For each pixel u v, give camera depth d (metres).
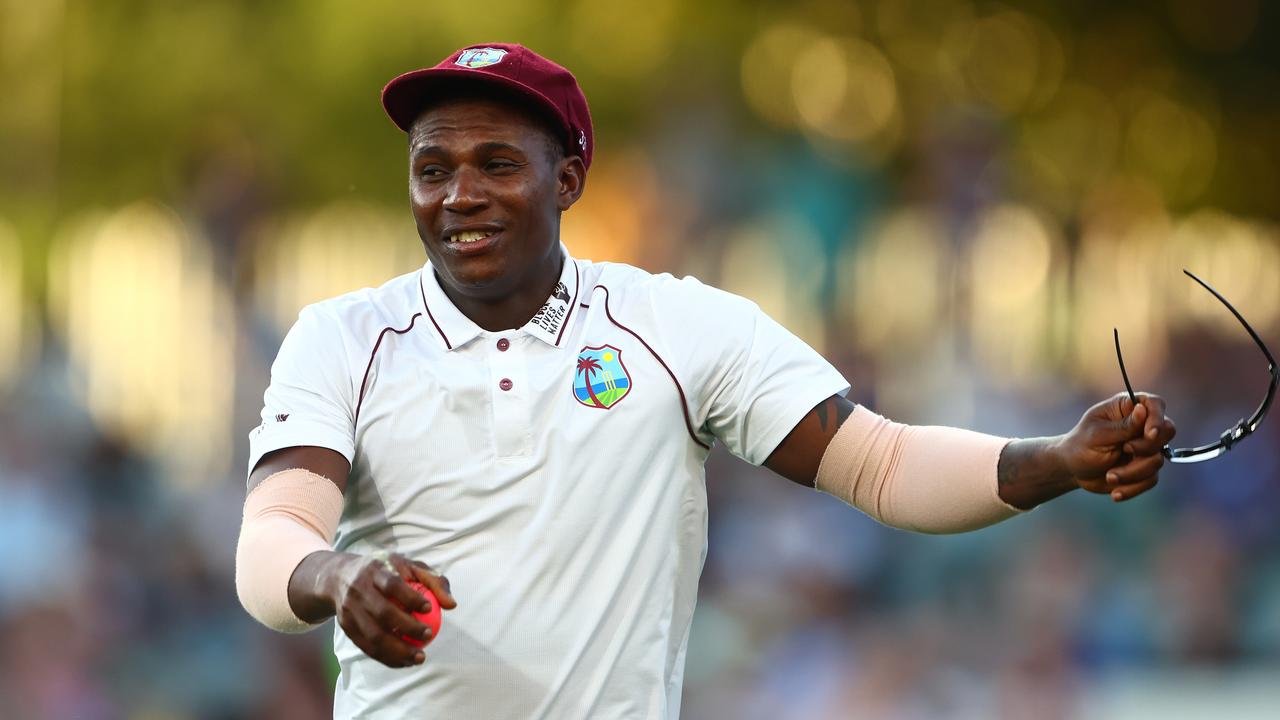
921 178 44.16
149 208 54.81
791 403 12.38
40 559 32.34
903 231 47.75
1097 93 56.81
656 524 12.20
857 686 30.00
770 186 46.94
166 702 30.22
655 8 53.00
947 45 55.59
